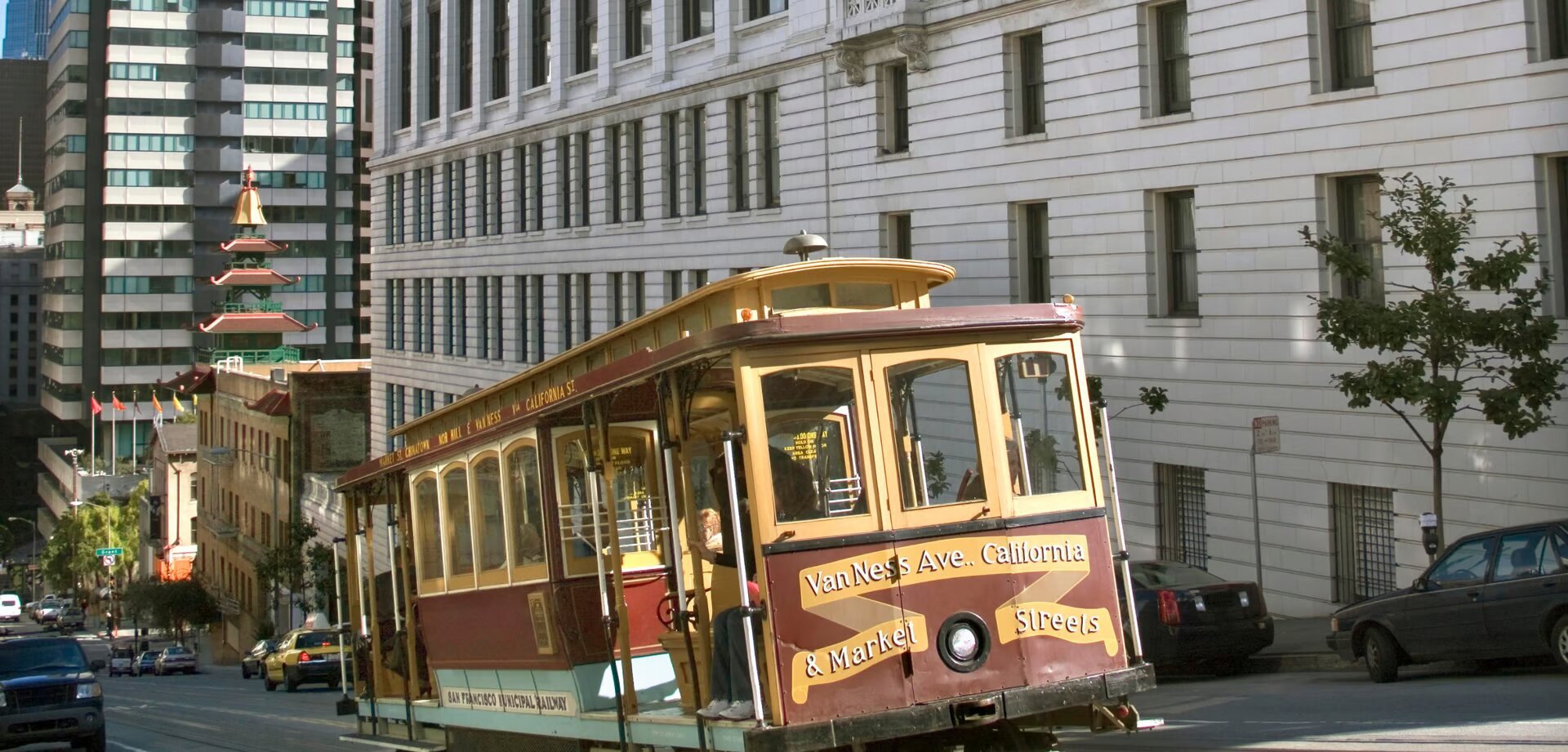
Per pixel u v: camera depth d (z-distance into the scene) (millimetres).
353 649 18000
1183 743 12758
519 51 51344
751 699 9094
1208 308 26547
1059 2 29203
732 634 9305
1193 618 18438
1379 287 23938
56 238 133875
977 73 31281
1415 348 21578
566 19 48531
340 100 131500
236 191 129125
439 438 13805
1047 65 29703
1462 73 22375
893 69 34375
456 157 55938
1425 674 16781
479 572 12945
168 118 127812
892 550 9156
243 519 76938
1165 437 27484
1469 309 21234
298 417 66438
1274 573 25438
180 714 31141
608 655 11258
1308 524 24812
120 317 127938
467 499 13203
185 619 80875
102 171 129000
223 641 81000
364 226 132375
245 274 97812
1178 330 27109
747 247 38938
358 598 18047
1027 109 30703
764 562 8883
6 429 176000
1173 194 27719
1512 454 21609
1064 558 9641
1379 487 23812
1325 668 18781
